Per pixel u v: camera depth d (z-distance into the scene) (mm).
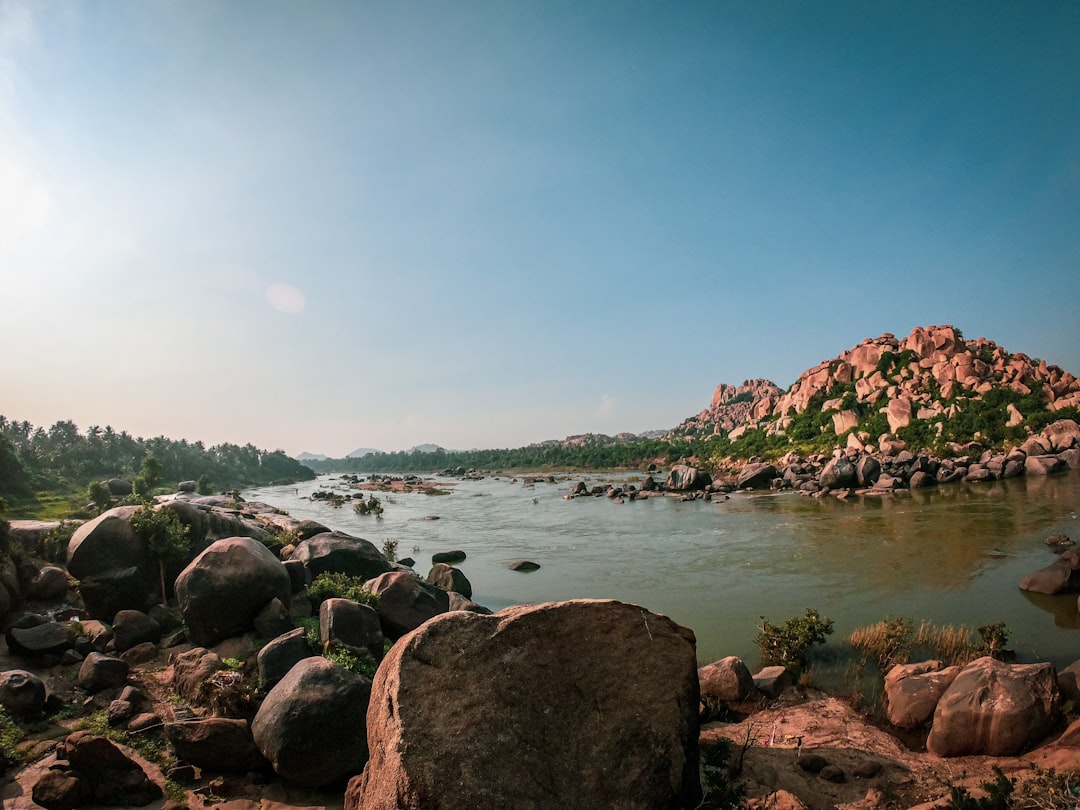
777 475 84562
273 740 10984
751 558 33938
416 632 8258
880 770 11688
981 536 35594
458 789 6832
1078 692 12945
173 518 21625
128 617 17125
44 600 19828
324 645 14805
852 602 24266
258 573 17344
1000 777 9578
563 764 7496
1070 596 23219
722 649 20047
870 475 69250
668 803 7773
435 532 49969
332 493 103125
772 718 14469
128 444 115312
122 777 10367
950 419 83938
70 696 13523
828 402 108688
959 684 12945
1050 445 70875
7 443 59500
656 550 38031
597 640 8578
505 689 7828
